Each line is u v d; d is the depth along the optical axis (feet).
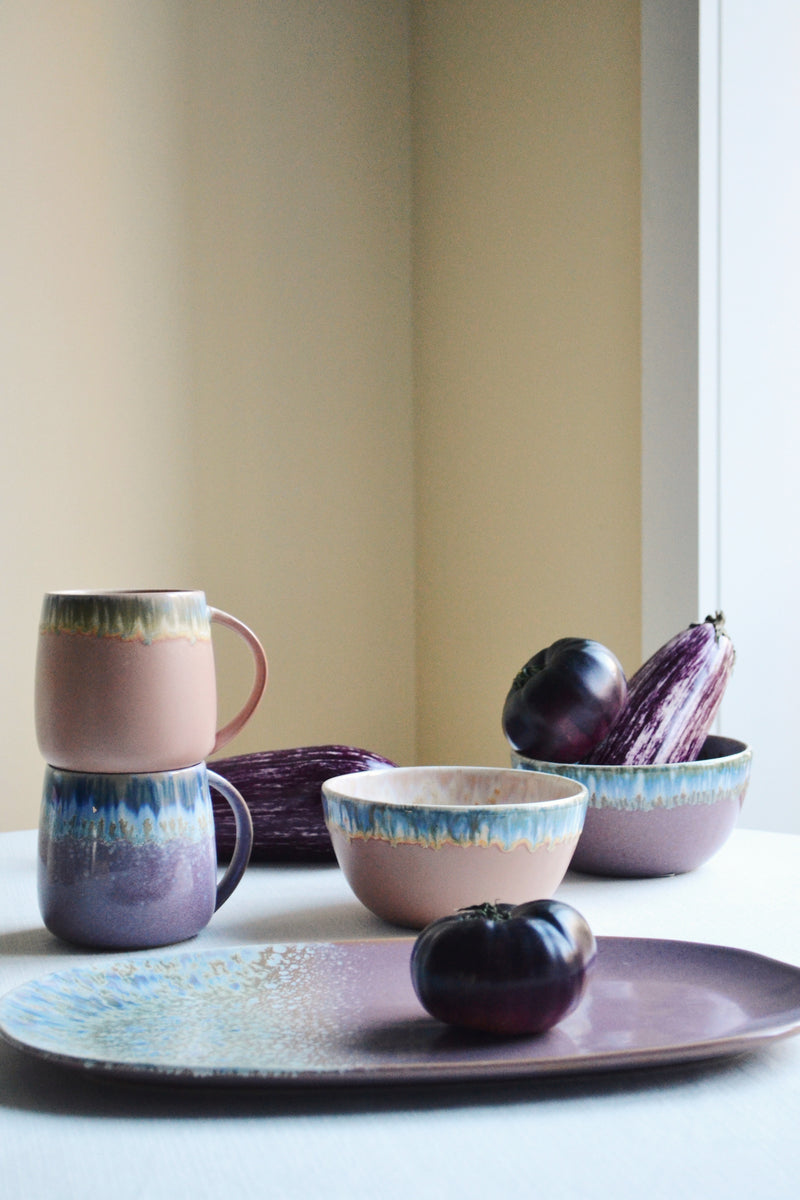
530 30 5.52
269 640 6.14
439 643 6.38
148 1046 1.60
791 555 4.86
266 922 2.40
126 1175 1.35
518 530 5.71
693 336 4.60
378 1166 1.37
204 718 2.23
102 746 2.13
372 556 6.46
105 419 5.65
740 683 4.77
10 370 5.43
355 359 6.37
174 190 5.80
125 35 5.64
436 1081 1.49
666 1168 1.37
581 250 5.25
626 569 5.03
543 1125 1.47
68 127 5.52
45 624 2.20
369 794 2.52
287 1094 1.54
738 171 4.66
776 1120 1.49
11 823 5.51
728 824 2.74
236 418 6.01
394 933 2.32
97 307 5.61
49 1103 1.53
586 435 5.24
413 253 6.53
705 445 4.63
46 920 2.23
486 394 5.91
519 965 1.59
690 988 1.83
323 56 6.21
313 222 6.21
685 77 4.60
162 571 5.82
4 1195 1.30
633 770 2.63
